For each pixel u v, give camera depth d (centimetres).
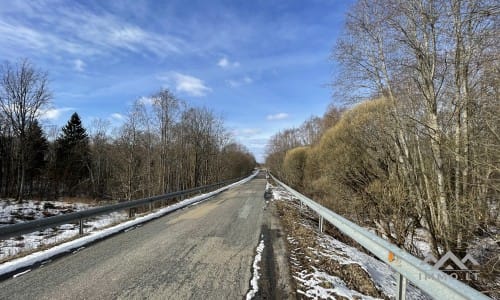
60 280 410
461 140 750
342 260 560
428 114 878
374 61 1046
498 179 619
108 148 4262
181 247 597
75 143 4378
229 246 609
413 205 915
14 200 2981
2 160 3516
